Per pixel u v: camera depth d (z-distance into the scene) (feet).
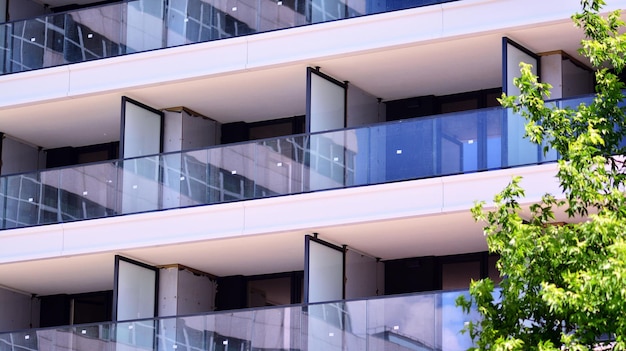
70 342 94.48
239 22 95.30
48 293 109.09
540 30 86.99
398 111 99.09
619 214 61.77
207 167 94.07
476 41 88.74
